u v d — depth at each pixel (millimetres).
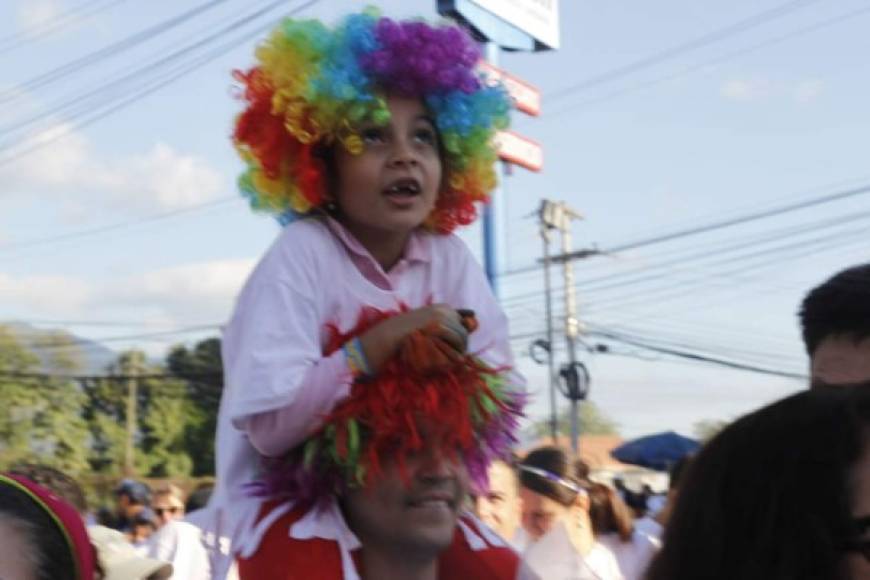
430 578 2740
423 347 2574
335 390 2590
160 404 38781
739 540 1877
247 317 2682
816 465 1853
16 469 3504
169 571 2980
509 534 4918
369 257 2812
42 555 2088
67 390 38312
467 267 3016
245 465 2781
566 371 27000
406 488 2617
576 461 5180
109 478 33812
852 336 2756
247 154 2898
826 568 1825
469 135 2908
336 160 2814
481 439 2746
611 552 5227
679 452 14109
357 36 2750
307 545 2625
